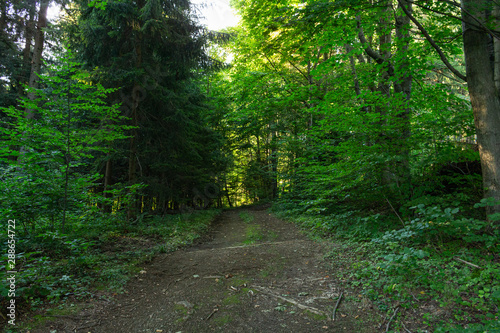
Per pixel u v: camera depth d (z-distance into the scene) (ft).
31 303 10.37
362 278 12.65
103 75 26.13
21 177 15.75
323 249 18.38
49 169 16.63
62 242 15.49
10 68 39.24
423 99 22.67
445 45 21.79
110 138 18.16
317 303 11.13
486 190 13.38
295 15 15.55
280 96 33.91
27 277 11.77
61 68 15.28
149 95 29.14
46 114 15.65
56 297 11.04
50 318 9.73
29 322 9.30
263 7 22.31
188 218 35.76
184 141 33.58
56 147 16.20
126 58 27.71
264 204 67.46
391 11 19.92
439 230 12.75
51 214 16.12
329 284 12.83
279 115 40.06
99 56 27.68
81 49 28.04
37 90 14.92
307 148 32.09
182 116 30.60
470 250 12.51
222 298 12.07
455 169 20.59
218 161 52.39
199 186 47.01
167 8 28.86
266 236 25.85
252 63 37.35
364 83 25.63
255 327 9.72
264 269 15.69
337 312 10.35
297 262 16.55
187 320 10.26
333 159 25.73
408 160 17.69
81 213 21.38
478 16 13.19
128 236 22.82
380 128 17.28
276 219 37.11
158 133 31.86
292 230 27.68
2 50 38.83
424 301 9.97
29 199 15.26
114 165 37.24
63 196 16.42
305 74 37.32
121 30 27.14
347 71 31.07
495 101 13.37
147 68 28.37
